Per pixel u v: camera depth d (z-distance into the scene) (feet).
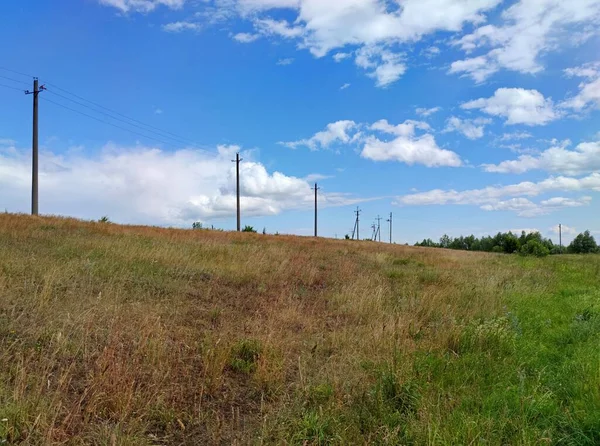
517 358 17.57
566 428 11.74
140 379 13.82
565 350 18.79
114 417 11.53
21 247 31.19
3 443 9.47
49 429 10.09
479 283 35.86
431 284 38.37
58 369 13.62
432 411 12.26
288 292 30.76
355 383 14.55
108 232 50.06
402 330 20.99
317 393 13.85
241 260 39.75
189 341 18.11
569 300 31.63
